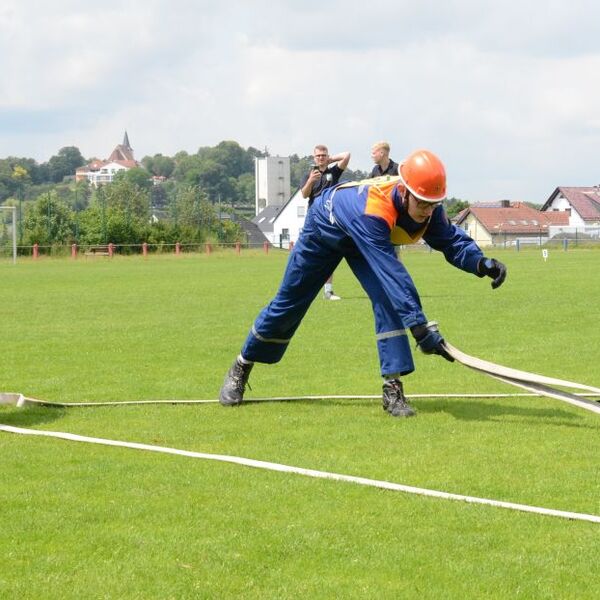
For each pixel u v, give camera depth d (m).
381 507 8.56
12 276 54.12
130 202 139.62
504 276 12.88
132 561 7.31
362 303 31.69
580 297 32.44
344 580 6.95
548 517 8.27
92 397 14.66
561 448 10.78
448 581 6.91
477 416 12.68
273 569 7.16
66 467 9.98
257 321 13.58
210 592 6.75
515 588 6.79
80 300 34.59
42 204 95.12
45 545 7.66
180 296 36.25
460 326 23.98
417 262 67.25
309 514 8.38
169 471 9.77
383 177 12.75
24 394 14.92
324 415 12.88
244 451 10.76
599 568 7.13
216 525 8.11
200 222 118.25
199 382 16.06
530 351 19.36
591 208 167.12
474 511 8.41
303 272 13.30
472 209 167.00
